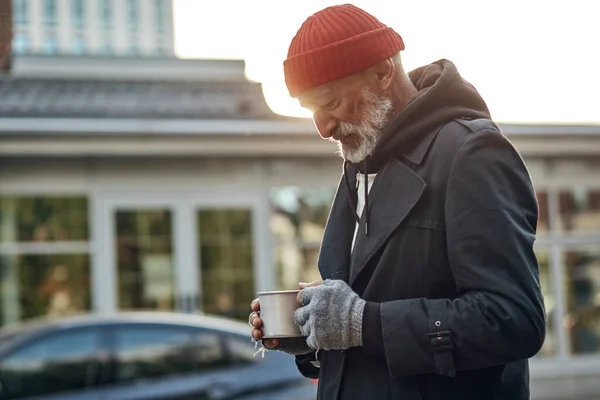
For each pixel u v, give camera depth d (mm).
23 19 18969
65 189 12852
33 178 12742
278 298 2404
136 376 7562
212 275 13359
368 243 2377
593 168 14797
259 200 13539
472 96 2430
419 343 2186
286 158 13609
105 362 7547
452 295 2293
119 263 13016
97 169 12977
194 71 15539
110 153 12828
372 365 2348
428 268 2297
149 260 13141
